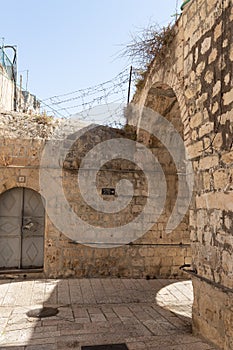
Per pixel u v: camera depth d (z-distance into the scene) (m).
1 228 6.98
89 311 4.71
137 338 3.44
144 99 6.79
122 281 6.80
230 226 2.96
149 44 5.39
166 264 7.36
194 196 3.83
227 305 2.92
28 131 7.25
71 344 3.26
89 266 7.03
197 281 3.61
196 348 3.08
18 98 12.85
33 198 7.18
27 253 7.03
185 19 4.21
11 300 5.28
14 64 12.21
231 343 2.81
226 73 3.10
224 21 3.15
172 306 5.12
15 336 3.57
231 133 2.98
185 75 4.16
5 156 6.95
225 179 3.08
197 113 3.75
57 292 5.82
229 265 2.95
